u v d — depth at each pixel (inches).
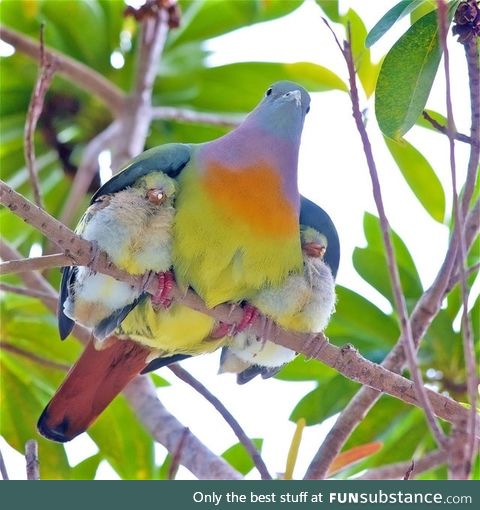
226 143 374.3
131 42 603.8
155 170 373.7
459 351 488.7
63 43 601.9
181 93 600.7
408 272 500.4
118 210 353.7
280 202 367.6
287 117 381.4
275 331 377.7
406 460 491.5
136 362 401.7
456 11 322.0
